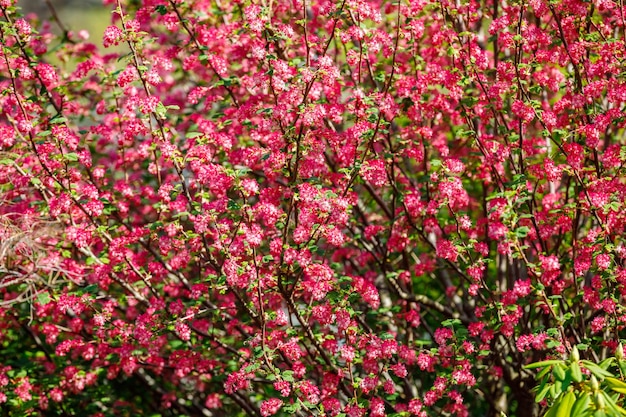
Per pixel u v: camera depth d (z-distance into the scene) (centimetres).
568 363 350
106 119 568
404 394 578
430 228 529
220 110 569
